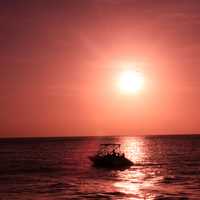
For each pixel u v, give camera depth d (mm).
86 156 130375
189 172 77562
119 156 89375
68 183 62406
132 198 48906
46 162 104938
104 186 59188
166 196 49906
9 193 52875
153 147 198250
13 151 167375
